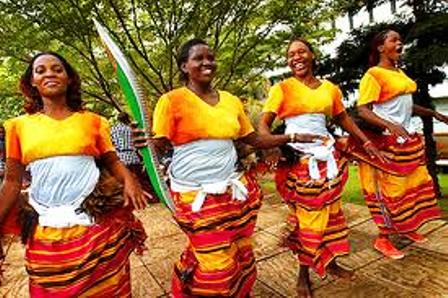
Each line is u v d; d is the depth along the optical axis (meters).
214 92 2.76
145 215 6.51
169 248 4.84
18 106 8.39
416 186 4.02
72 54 7.76
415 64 6.77
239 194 2.69
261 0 7.26
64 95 2.41
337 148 3.46
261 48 8.16
